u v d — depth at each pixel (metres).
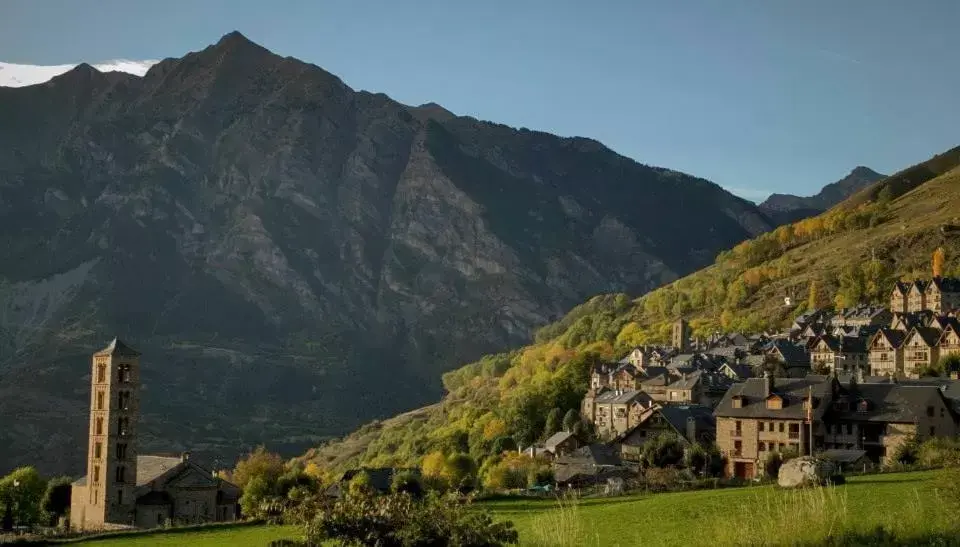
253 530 128.25
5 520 184.62
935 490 81.69
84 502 193.50
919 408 161.12
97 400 192.12
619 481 151.00
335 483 174.00
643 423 195.75
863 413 164.38
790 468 111.56
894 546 64.75
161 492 193.12
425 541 60.31
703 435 190.00
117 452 189.50
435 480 188.50
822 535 66.31
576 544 73.38
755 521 71.00
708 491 117.50
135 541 122.12
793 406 168.38
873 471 126.75
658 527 90.19
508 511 118.44
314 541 61.66
